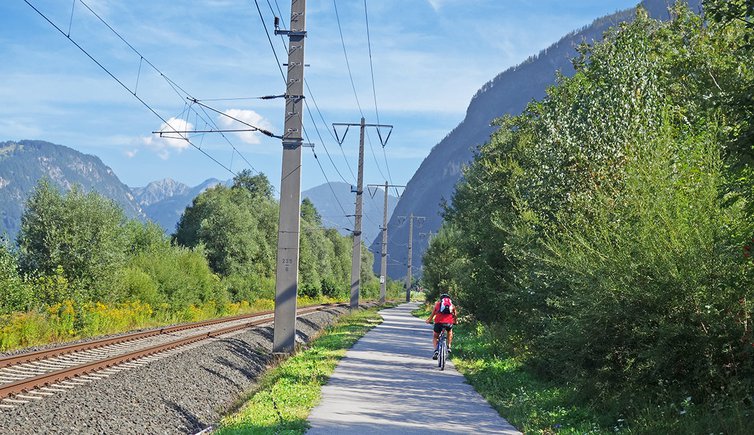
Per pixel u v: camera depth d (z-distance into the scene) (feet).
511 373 56.44
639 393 36.50
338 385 50.14
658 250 34.47
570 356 40.70
